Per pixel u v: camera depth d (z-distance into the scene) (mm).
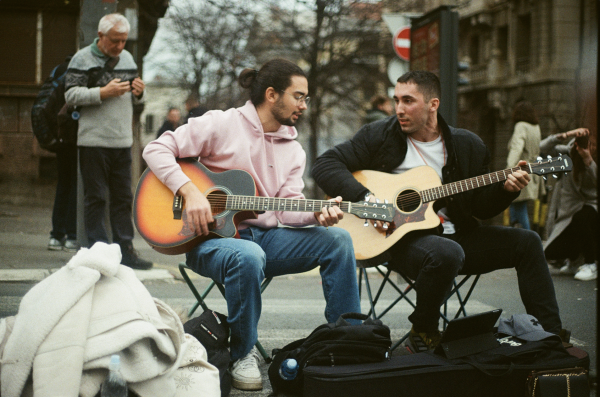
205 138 3498
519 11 22250
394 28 9039
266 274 3545
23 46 13102
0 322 2621
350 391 2766
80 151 5895
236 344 3252
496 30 23781
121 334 2447
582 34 18328
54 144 6688
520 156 8523
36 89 13094
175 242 3402
